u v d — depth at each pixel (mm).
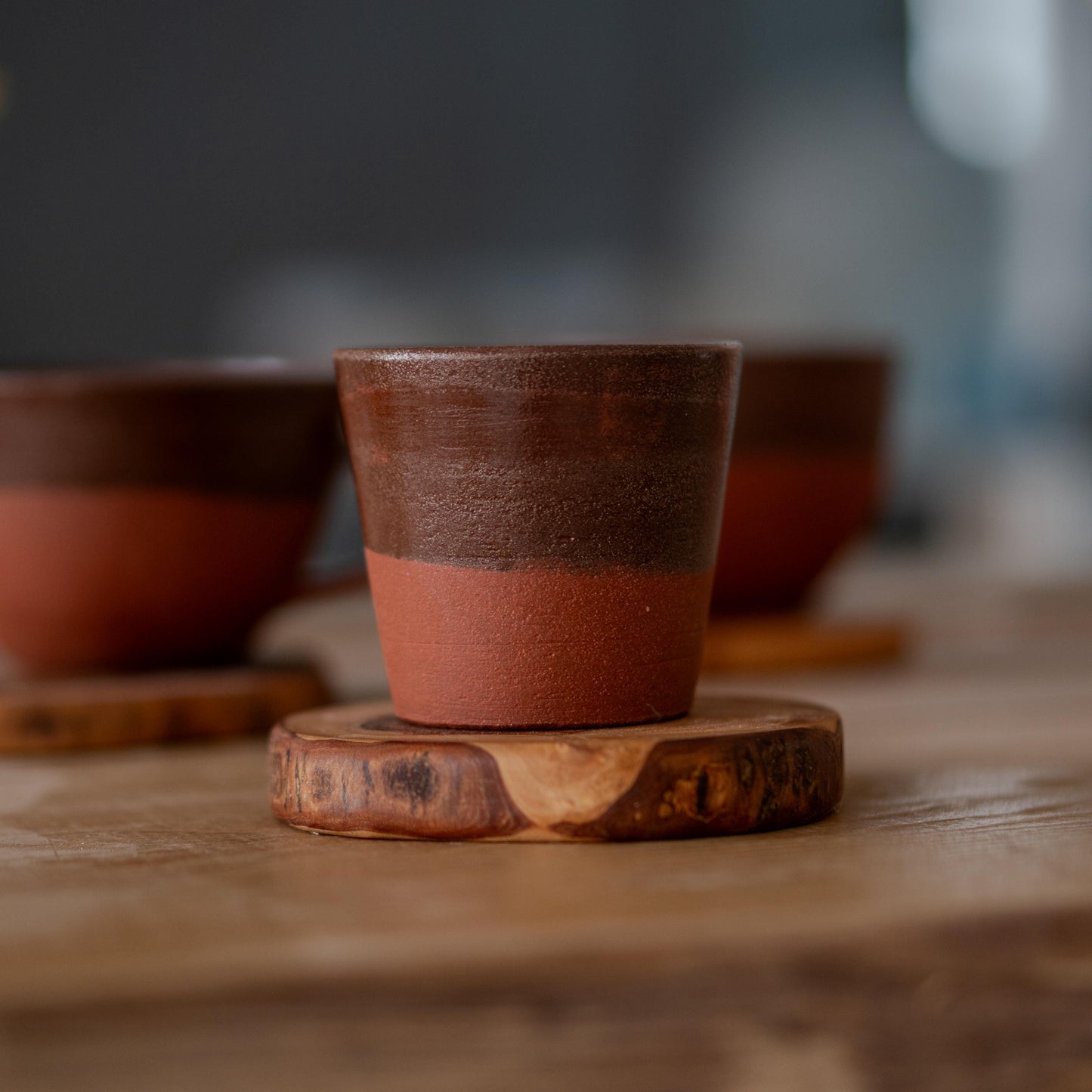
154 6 2252
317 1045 455
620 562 540
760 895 485
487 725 545
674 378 540
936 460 2572
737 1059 463
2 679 707
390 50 2363
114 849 540
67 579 688
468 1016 458
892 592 1239
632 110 2465
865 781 592
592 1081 460
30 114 2227
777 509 792
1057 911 475
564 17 2420
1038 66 2547
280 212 2352
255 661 736
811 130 2521
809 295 2551
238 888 502
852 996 467
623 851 521
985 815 551
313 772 543
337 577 728
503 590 540
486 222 2443
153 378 675
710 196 2508
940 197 2559
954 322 2592
